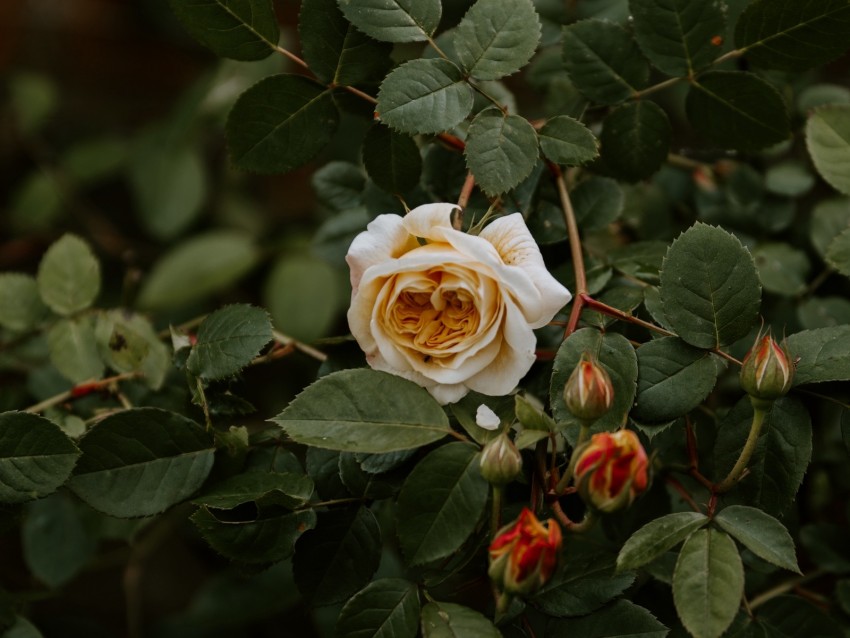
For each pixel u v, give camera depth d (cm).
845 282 67
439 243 53
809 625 57
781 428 54
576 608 53
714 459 54
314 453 57
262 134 58
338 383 53
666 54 59
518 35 56
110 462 55
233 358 57
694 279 53
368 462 55
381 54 58
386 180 59
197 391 57
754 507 53
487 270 51
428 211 52
